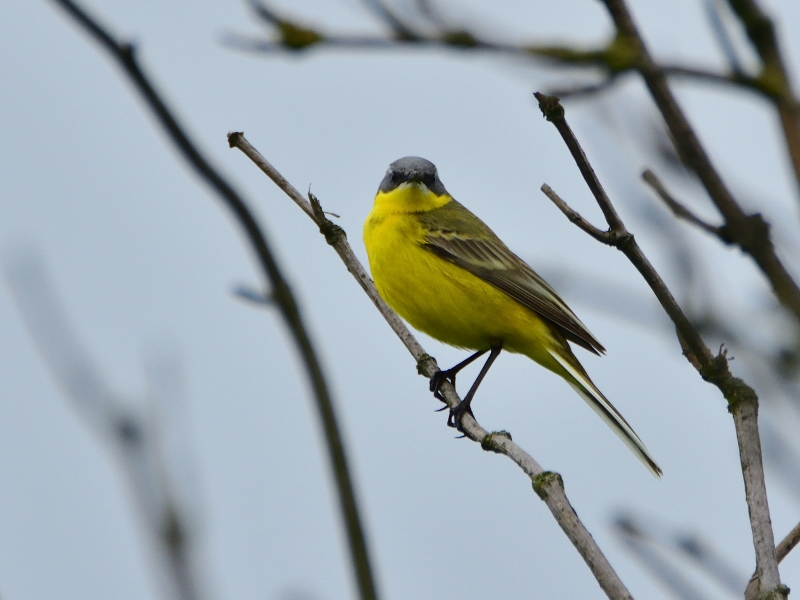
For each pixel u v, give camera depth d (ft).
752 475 29.84
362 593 22.36
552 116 32.22
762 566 27.96
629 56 18.20
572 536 31.37
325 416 22.68
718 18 17.97
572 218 32.91
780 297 19.48
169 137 19.06
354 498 22.75
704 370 31.63
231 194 20.67
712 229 20.47
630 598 28.89
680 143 19.36
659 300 31.96
